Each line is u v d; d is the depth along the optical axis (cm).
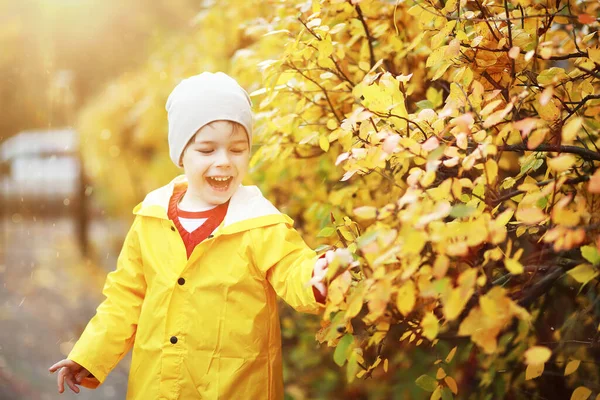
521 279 190
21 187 1806
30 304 714
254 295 183
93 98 1020
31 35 891
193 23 330
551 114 152
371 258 129
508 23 154
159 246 195
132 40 836
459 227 126
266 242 182
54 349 540
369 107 157
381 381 307
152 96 557
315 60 203
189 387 183
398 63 229
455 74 166
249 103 195
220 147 187
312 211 229
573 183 162
